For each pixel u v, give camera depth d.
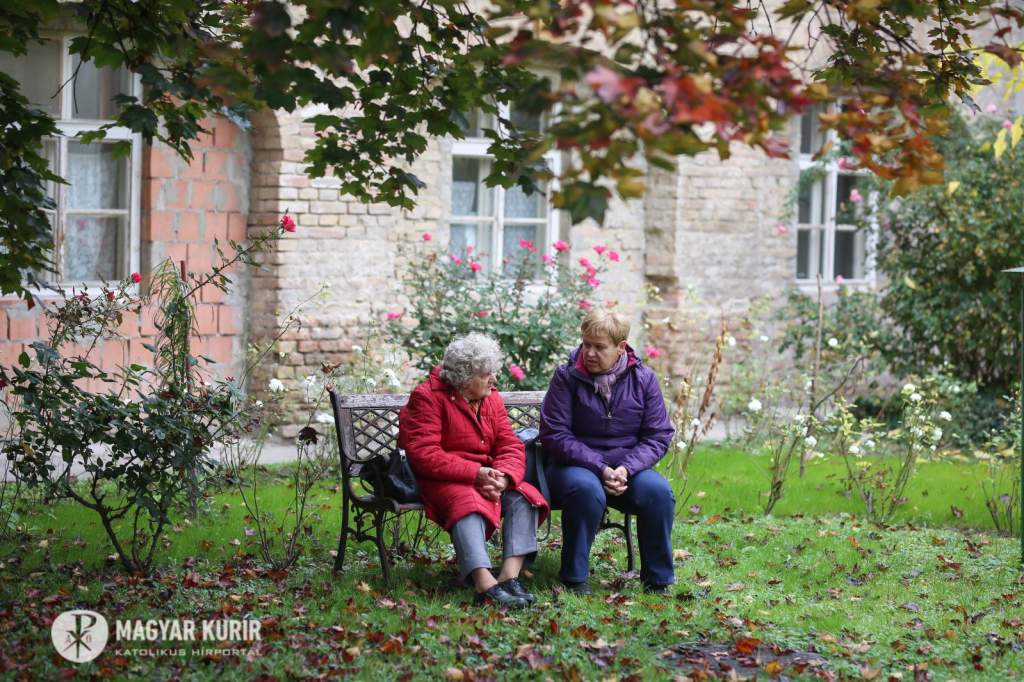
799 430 8.06
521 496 5.69
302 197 10.22
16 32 5.34
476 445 5.71
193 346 10.03
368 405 6.14
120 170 9.79
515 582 5.54
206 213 10.08
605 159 3.22
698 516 7.62
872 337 11.57
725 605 5.66
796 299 11.98
